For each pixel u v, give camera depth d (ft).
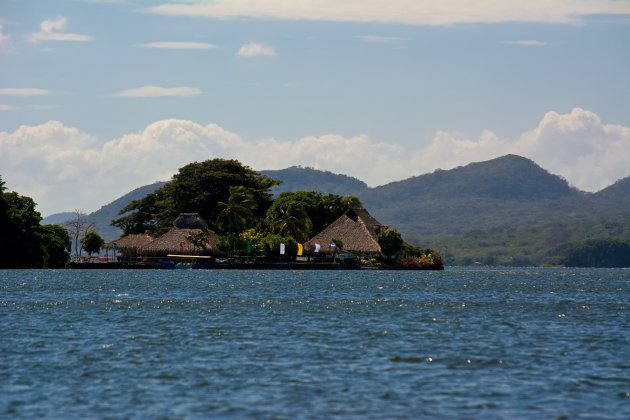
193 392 460.96
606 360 561.84
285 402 439.22
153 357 564.30
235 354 576.61
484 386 478.18
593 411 426.92
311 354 577.02
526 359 562.66
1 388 468.75
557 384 484.74
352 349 600.39
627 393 463.83
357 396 452.35
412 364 542.16
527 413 422.82
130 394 456.45
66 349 597.11
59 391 462.19
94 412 419.95
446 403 439.63
